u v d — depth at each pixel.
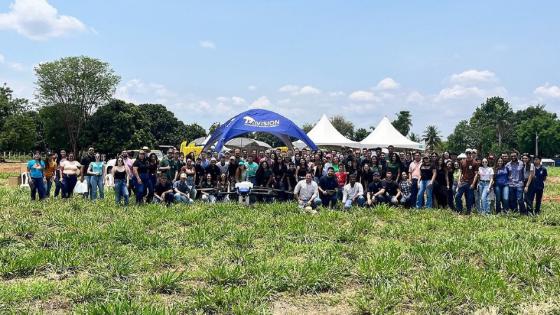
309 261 8.46
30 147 75.75
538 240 10.26
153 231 11.73
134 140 75.50
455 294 6.98
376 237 11.71
